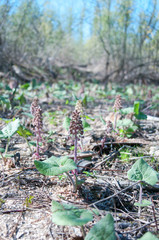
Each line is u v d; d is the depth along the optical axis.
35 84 8.02
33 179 2.43
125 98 8.10
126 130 3.82
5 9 10.10
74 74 15.91
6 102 4.90
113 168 2.77
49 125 4.46
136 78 15.42
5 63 10.98
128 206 2.12
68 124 3.08
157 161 2.95
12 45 12.30
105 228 1.47
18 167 2.67
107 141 3.57
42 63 14.59
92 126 4.50
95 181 2.43
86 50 21.20
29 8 12.17
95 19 15.59
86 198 2.16
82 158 2.84
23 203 2.05
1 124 4.25
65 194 2.20
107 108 6.58
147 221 1.88
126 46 16.95
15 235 1.71
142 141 3.57
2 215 1.90
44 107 6.33
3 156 2.87
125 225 1.82
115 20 15.32
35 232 1.74
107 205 2.10
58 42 15.47
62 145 3.43
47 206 2.01
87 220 1.47
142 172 2.01
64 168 1.86
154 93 11.11
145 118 4.18
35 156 2.92
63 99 7.81
